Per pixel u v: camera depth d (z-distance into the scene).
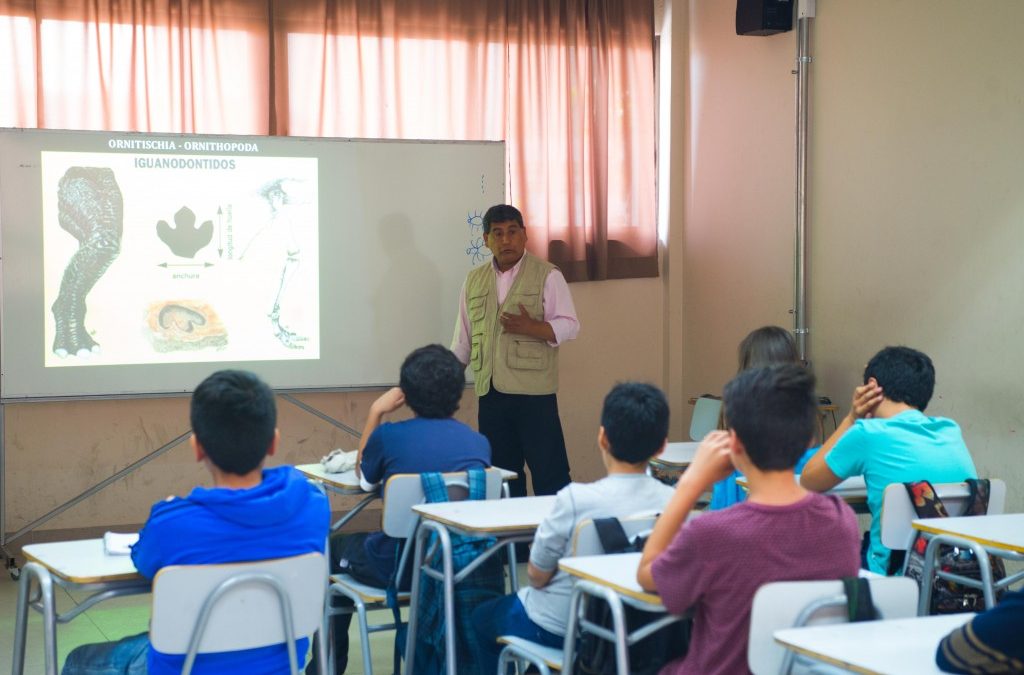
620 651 1.89
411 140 5.11
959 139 4.01
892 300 4.39
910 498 2.68
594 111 5.73
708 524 1.77
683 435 6.07
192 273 4.88
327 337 5.05
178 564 2.00
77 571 2.12
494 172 5.22
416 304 5.14
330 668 3.09
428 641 2.76
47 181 4.69
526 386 4.70
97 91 4.97
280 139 4.97
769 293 5.24
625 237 5.89
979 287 3.92
